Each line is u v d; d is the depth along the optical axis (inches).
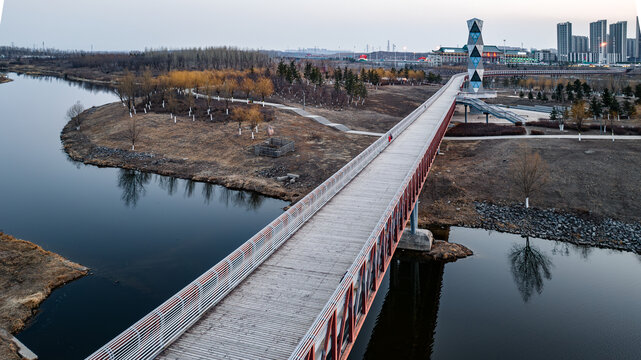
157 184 2706.7
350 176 1560.0
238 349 689.0
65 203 2368.4
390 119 4308.6
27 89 7037.4
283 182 2630.4
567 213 2143.2
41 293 1451.8
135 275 1609.3
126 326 1299.2
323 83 6225.4
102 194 2522.1
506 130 3427.7
